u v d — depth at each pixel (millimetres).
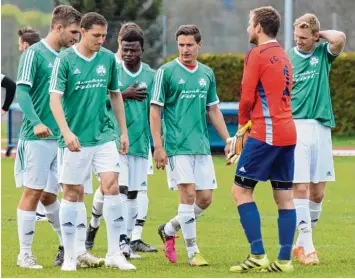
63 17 25016
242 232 33406
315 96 26484
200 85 25906
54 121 25391
